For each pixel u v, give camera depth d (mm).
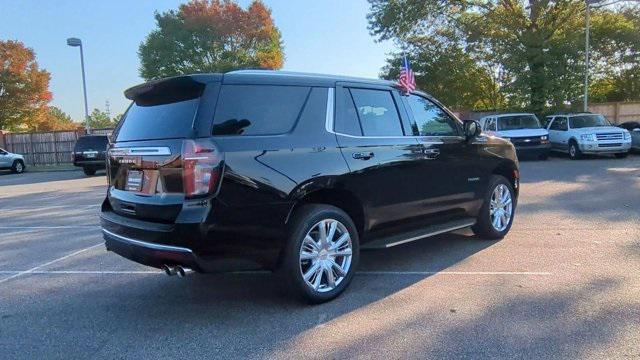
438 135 5863
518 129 19594
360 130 5004
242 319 4332
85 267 6176
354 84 5113
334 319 4254
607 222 7574
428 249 6332
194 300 4855
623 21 27328
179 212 3936
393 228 5344
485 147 6422
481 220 6512
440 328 3988
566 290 4707
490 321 4082
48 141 31969
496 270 5391
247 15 44688
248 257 4156
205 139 3963
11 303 4957
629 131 20391
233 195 4008
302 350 3707
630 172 14023
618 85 30938
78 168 28109
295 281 4422
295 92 4621
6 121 41781
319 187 4527
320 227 4586
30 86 41219
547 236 6797
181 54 44188
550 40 25031
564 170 15219
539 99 25281
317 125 4660
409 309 4402
